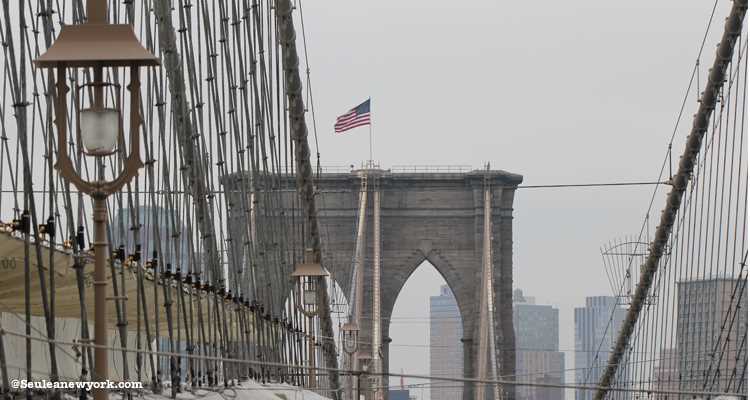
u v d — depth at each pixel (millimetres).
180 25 116812
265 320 149375
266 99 158125
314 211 181250
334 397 196875
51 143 76062
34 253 77875
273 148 160625
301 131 170250
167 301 98688
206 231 115875
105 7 50219
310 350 180625
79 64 49469
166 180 103938
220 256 133500
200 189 115062
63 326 84188
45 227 75125
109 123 49031
